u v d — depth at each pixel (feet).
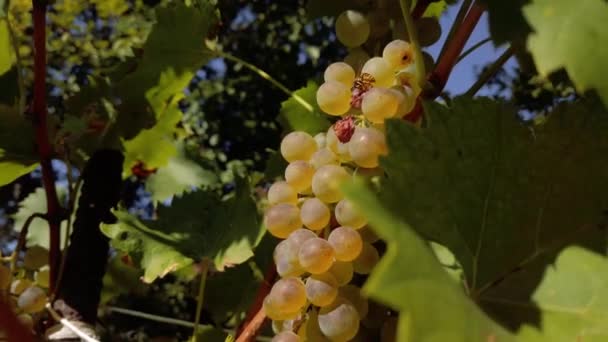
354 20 1.05
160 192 1.72
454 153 0.84
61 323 1.15
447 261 0.80
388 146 0.81
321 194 0.87
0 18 1.16
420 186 0.81
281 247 0.88
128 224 1.21
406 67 0.96
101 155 1.34
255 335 0.94
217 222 1.24
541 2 0.76
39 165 1.30
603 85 0.70
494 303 0.81
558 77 1.02
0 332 0.89
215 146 6.09
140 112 1.40
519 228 0.84
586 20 0.73
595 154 0.86
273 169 1.35
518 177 0.85
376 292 0.47
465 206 0.83
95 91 1.42
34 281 1.30
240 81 6.09
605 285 0.78
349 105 0.93
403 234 0.50
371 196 0.50
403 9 0.95
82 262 1.22
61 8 5.27
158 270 1.18
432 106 0.85
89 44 5.47
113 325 1.98
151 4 5.93
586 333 0.75
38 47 1.18
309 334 0.86
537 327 0.78
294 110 1.29
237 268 1.47
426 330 0.48
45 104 1.22
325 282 0.82
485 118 0.86
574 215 0.85
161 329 2.07
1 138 1.25
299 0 5.98
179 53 1.34
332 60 6.11
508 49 1.02
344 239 0.83
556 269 0.81
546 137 0.87
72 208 1.27
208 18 1.31
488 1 0.79
